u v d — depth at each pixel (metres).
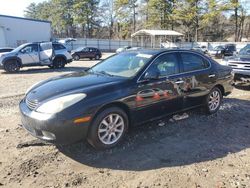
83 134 4.00
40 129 3.89
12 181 3.48
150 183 3.48
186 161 4.07
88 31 75.06
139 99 4.62
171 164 3.97
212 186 3.44
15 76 13.48
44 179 3.54
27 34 35.66
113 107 4.32
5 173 3.65
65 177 3.59
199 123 5.72
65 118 3.81
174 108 5.34
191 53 5.77
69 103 3.89
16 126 5.40
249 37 68.06
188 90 5.53
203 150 4.46
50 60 16.77
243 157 4.25
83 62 24.52
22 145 4.45
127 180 3.54
